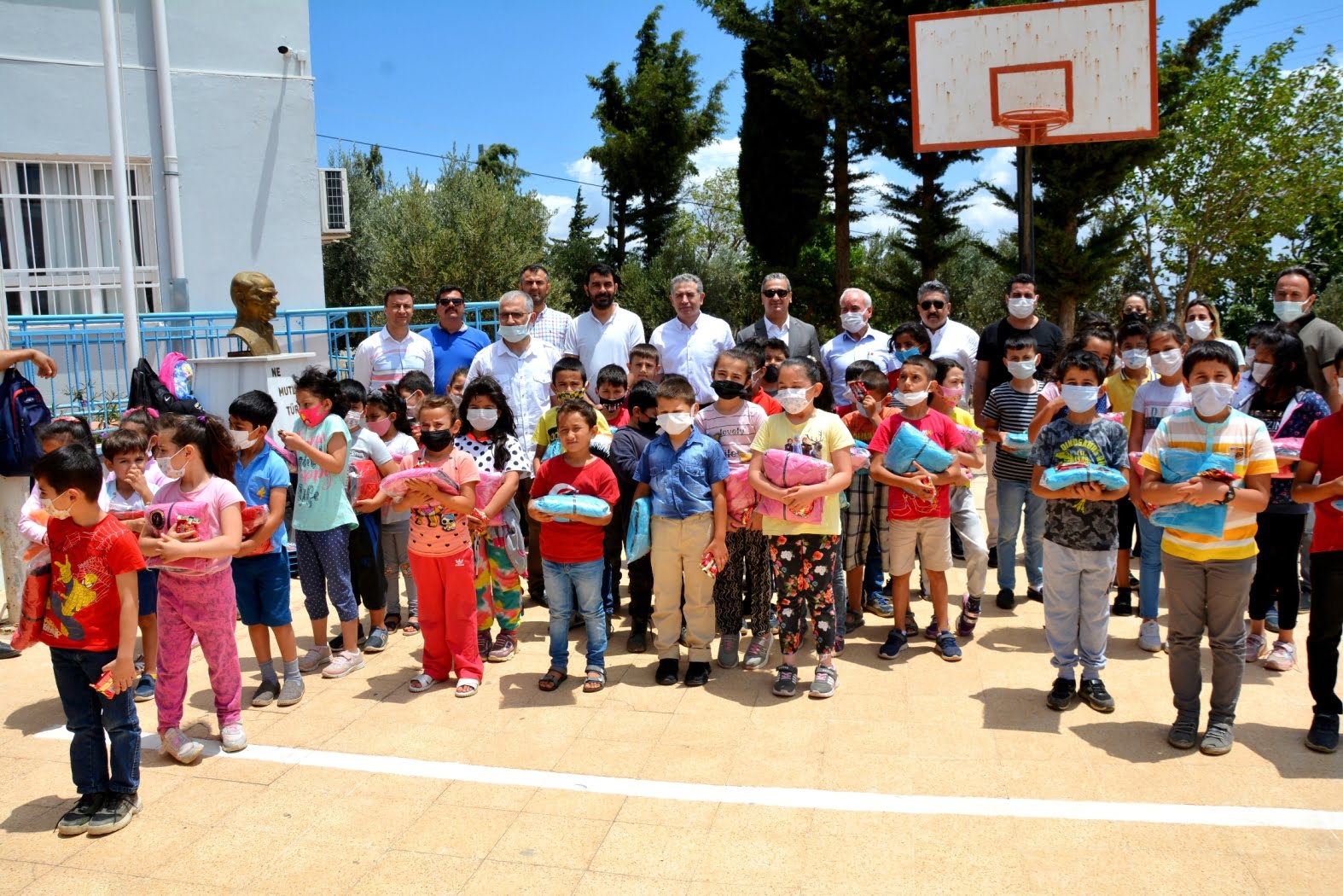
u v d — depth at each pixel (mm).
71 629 3490
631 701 4621
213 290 10789
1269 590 4805
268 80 10836
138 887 3178
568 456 4832
